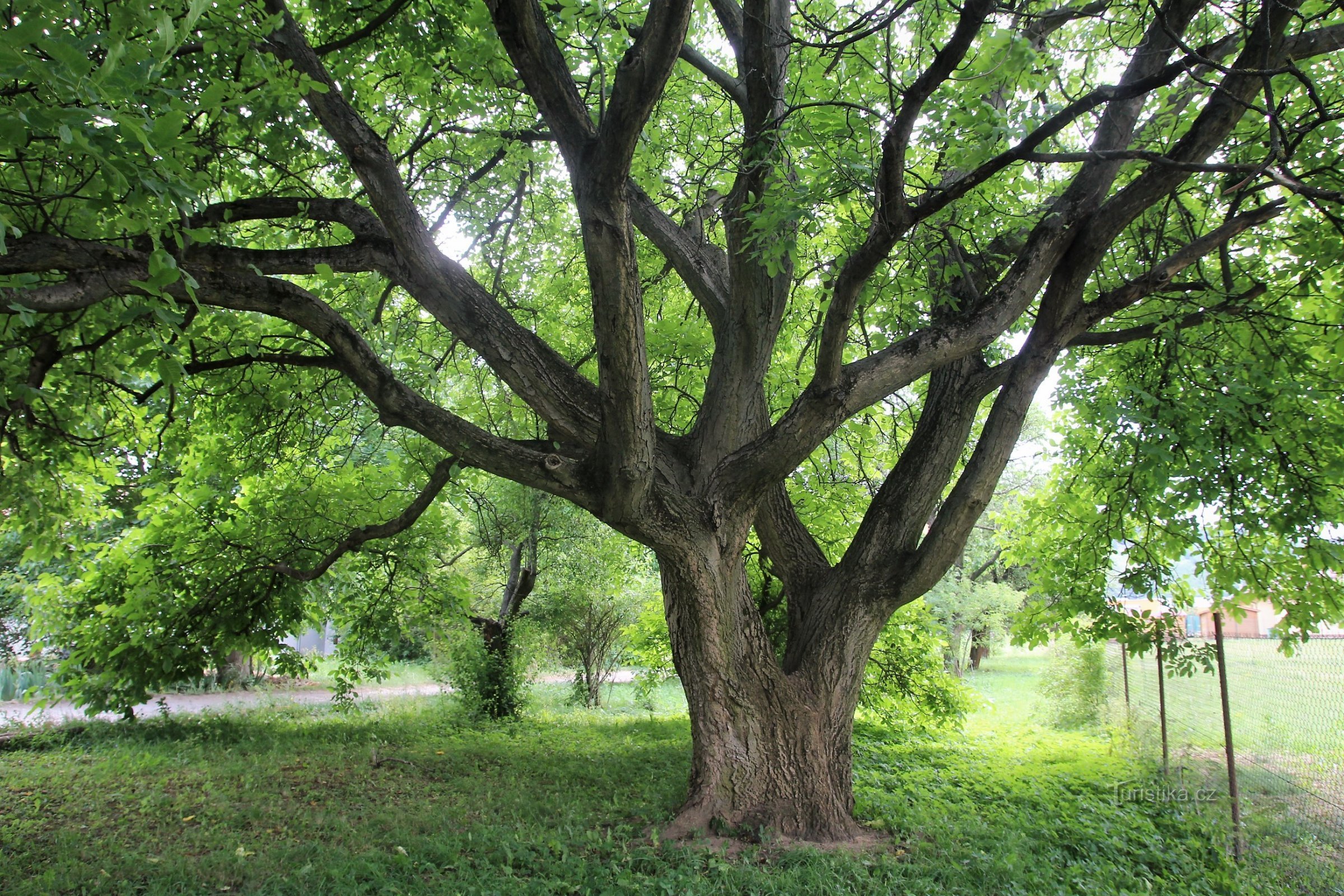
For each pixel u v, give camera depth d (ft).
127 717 31.35
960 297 22.38
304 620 34.78
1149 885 16.57
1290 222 20.84
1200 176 20.56
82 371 18.49
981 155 13.48
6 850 16.67
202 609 31.45
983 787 23.56
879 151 15.65
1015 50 11.48
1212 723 26.63
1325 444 20.84
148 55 8.68
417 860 16.05
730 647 19.40
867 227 19.17
